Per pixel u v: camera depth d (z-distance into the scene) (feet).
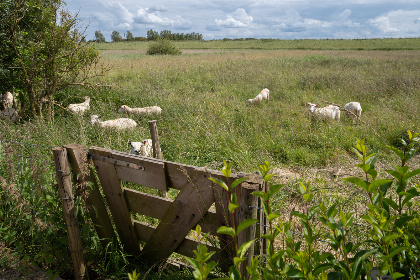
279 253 4.12
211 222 8.41
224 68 60.29
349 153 20.94
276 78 47.75
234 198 4.92
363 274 4.98
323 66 64.95
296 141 22.35
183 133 22.39
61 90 32.19
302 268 4.10
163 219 9.07
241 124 25.21
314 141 22.22
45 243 9.37
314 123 25.57
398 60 71.36
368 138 21.76
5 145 13.19
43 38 27.37
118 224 10.09
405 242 4.44
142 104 32.19
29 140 17.16
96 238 9.63
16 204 9.98
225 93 38.81
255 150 20.39
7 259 9.40
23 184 9.94
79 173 8.79
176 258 10.51
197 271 3.77
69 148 8.74
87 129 22.71
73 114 26.89
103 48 200.23
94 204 9.47
